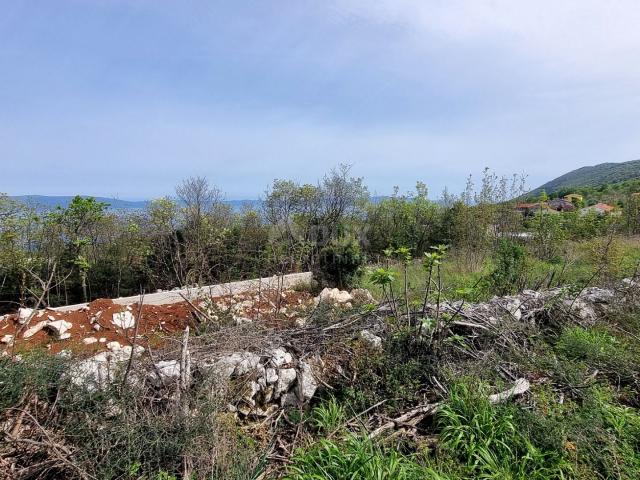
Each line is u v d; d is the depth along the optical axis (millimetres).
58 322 4906
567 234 13453
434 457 2834
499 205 14000
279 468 2789
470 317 4633
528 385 3475
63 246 8250
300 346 3875
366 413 3352
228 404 3172
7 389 2504
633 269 8445
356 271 9125
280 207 12820
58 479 2480
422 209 16719
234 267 10016
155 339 4930
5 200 7914
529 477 2639
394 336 3967
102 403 2686
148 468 2492
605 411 3213
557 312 5383
